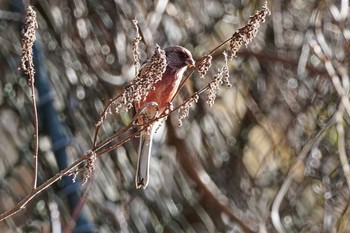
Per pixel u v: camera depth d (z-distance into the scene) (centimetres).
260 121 1409
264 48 1394
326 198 1312
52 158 1243
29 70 707
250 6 1402
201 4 1384
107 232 1226
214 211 1368
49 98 1201
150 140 855
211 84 700
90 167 706
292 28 1405
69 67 1250
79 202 1068
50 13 1263
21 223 1256
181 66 864
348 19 1329
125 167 1263
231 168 1409
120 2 1285
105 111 700
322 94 1370
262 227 1190
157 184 1335
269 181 1401
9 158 1305
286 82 1405
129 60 1263
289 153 1389
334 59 1274
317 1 1322
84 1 1283
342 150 1191
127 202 1263
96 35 1281
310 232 1363
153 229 1323
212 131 1396
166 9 1353
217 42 1381
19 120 1272
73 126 1223
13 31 1273
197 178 1334
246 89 1414
